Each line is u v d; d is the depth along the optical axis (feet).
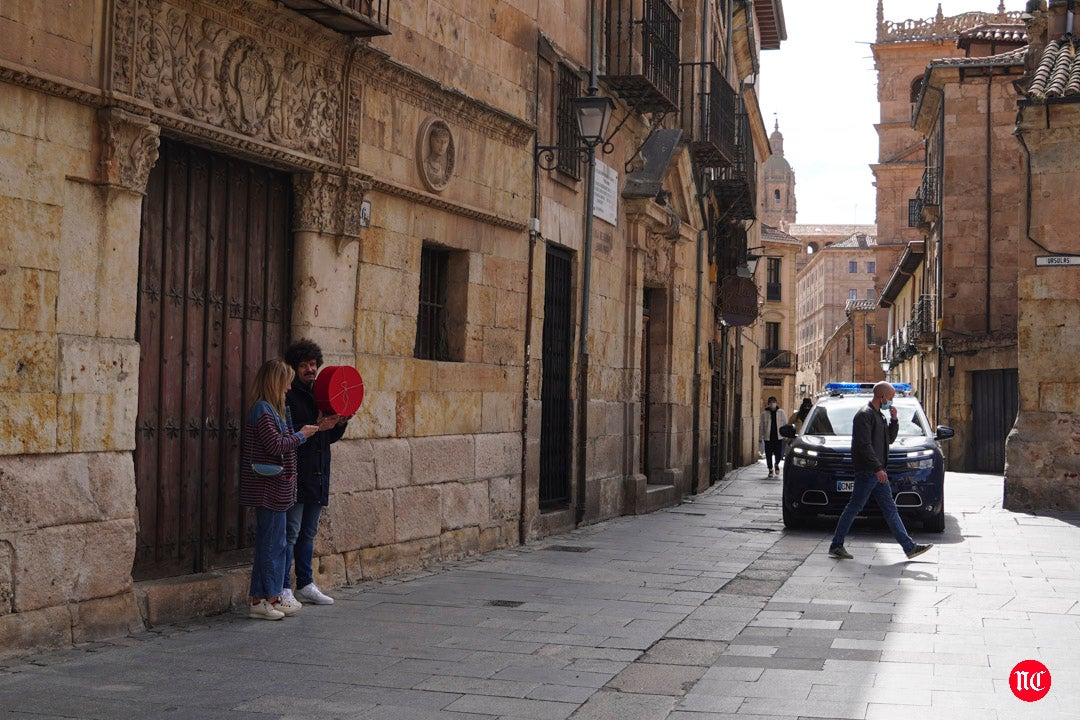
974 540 44.83
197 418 26.58
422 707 18.34
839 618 27.07
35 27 21.36
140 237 24.47
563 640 23.97
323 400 26.45
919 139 199.62
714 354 83.71
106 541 22.86
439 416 35.88
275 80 27.84
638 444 56.49
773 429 93.50
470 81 37.81
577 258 47.80
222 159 27.30
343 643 23.09
